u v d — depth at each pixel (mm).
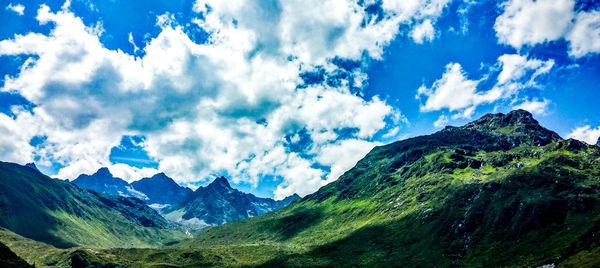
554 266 176000
